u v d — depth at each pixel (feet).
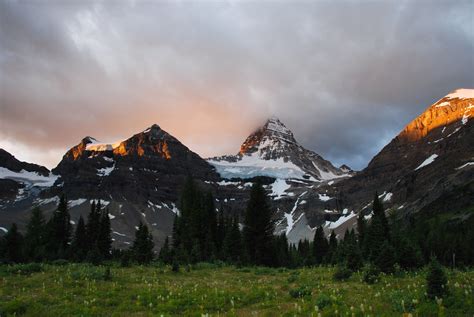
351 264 124.98
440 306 57.31
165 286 100.22
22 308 74.43
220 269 161.89
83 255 276.82
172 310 74.23
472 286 72.13
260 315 66.90
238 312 70.38
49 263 191.31
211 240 272.51
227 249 244.83
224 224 336.70
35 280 104.99
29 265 126.11
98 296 86.74
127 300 82.58
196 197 299.38
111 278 111.65
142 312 73.26
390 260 109.40
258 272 143.43
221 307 75.87
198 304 77.56
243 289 95.30
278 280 114.83
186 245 265.34
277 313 67.41
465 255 293.43
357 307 64.44
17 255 240.12
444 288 66.33
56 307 76.43
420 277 97.45
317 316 59.41
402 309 60.34
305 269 158.20
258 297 84.69
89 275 111.65
